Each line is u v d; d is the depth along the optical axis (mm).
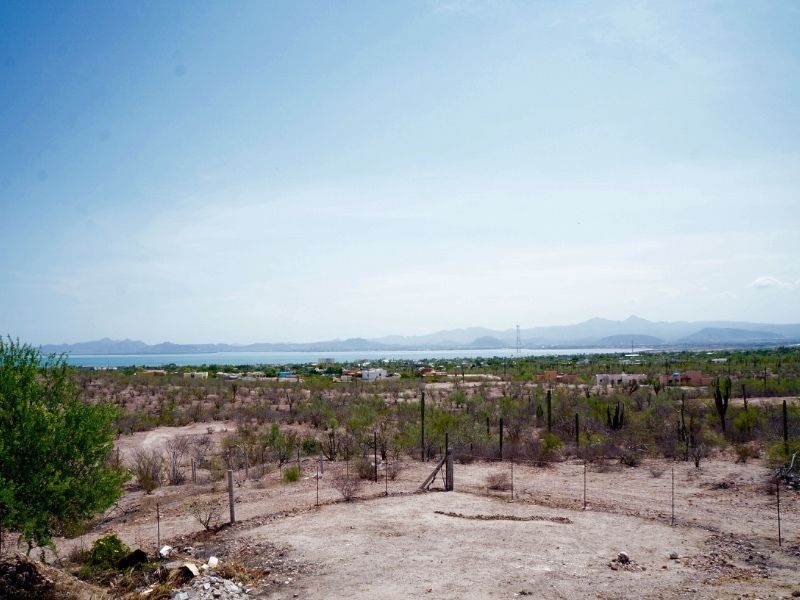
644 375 83938
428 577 11648
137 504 20516
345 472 24719
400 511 17219
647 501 18703
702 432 29578
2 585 11273
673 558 12922
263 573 12305
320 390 70438
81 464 13414
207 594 10938
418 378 92750
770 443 25938
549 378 82562
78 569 13445
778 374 74625
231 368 124188
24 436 12508
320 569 12328
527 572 11875
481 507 17781
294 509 17891
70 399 14250
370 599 10609
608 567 12242
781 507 17594
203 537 15383
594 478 22516
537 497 19281
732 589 10859
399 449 28406
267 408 51625
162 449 33375
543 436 30812
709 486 20641
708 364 101312
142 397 59969
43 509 12391
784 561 12750
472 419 37406
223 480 24672
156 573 12484
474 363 147125
